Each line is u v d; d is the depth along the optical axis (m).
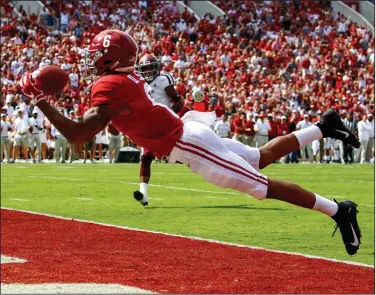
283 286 10.83
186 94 52.03
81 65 11.66
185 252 13.57
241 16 67.38
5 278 11.03
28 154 48.25
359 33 66.25
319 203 12.12
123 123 11.61
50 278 11.07
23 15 59.03
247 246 14.50
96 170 37.62
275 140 12.30
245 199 23.70
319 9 71.06
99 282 10.85
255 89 54.84
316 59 61.62
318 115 52.44
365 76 59.97
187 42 61.78
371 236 16.31
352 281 11.29
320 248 14.63
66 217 18.75
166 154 11.89
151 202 22.58
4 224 16.98
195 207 21.36
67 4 59.88
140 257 12.97
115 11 62.25
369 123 49.62
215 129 47.25
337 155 50.62
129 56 11.47
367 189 27.86
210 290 10.45
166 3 65.31
